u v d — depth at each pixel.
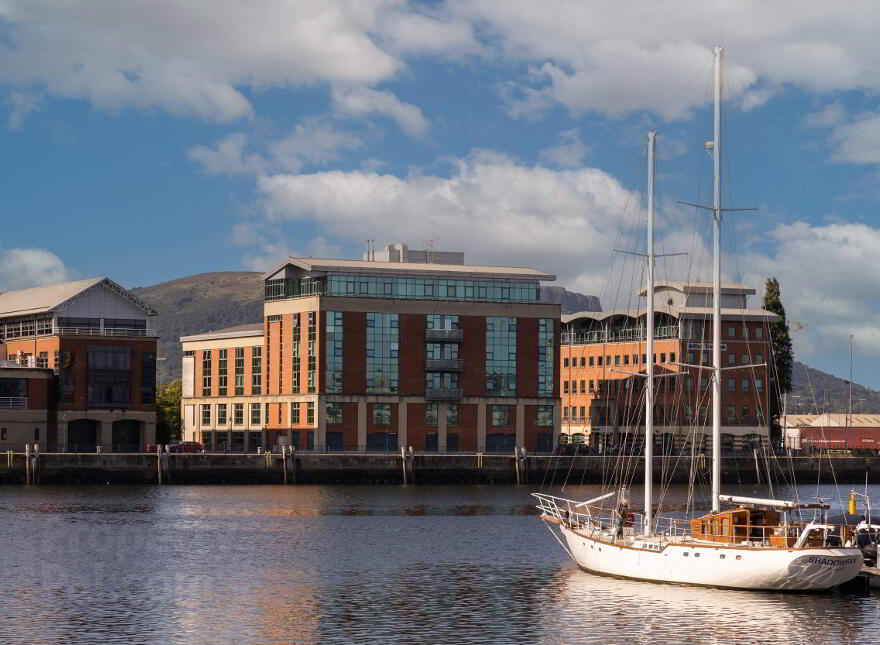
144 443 187.50
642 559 83.06
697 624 71.94
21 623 72.31
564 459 182.00
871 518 88.31
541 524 122.12
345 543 106.50
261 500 146.75
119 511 131.38
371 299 196.75
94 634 69.69
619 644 68.12
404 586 84.25
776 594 78.44
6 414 179.38
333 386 194.75
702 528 83.31
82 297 189.38
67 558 96.56
